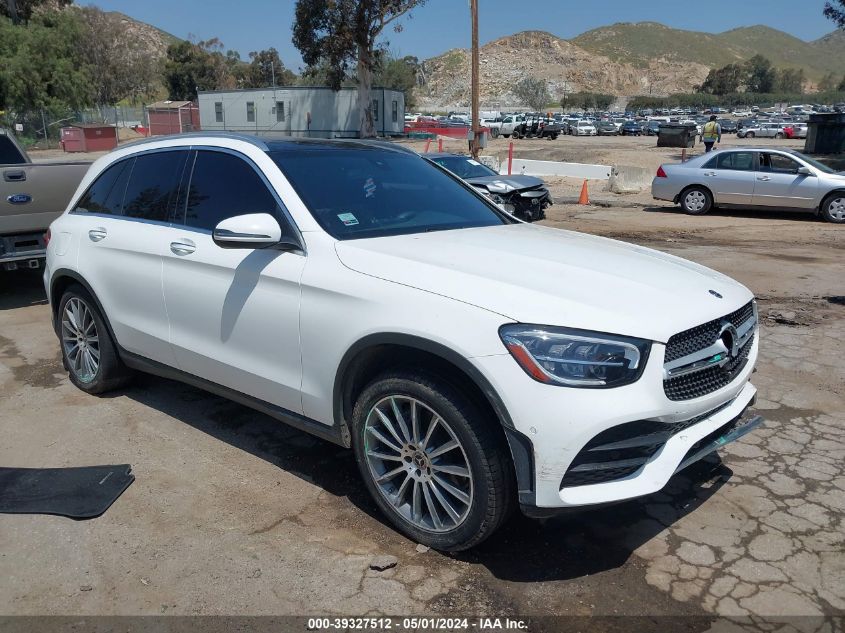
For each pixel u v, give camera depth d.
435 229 3.81
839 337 6.12
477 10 23.20
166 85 91.62
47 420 4.54
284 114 48.84
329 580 2.94
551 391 2.63
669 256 3.88
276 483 3.74
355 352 3.11
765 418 4.50
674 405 2.80
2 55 44.62
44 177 7.12
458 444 2.88
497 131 56.91
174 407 4.75
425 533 3.11
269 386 3.58
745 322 3.39
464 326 2.78
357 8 42.25
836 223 13.43
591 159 30.30
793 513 3.41
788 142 48.81
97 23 79.38
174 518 3.41
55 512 3.44
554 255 3.40
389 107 50.03
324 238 3.40
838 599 2.80
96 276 4.54
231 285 3.66
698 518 3.38
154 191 4.34
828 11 29.22
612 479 2.77
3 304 7.70
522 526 3.32
